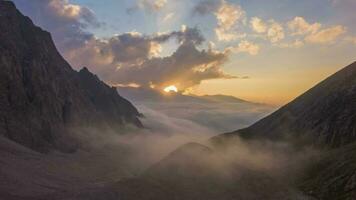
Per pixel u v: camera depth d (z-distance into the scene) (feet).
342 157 390.21
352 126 444.14
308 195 353.31
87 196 341.82
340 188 338.34
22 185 426.51
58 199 354.33
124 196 329.11
